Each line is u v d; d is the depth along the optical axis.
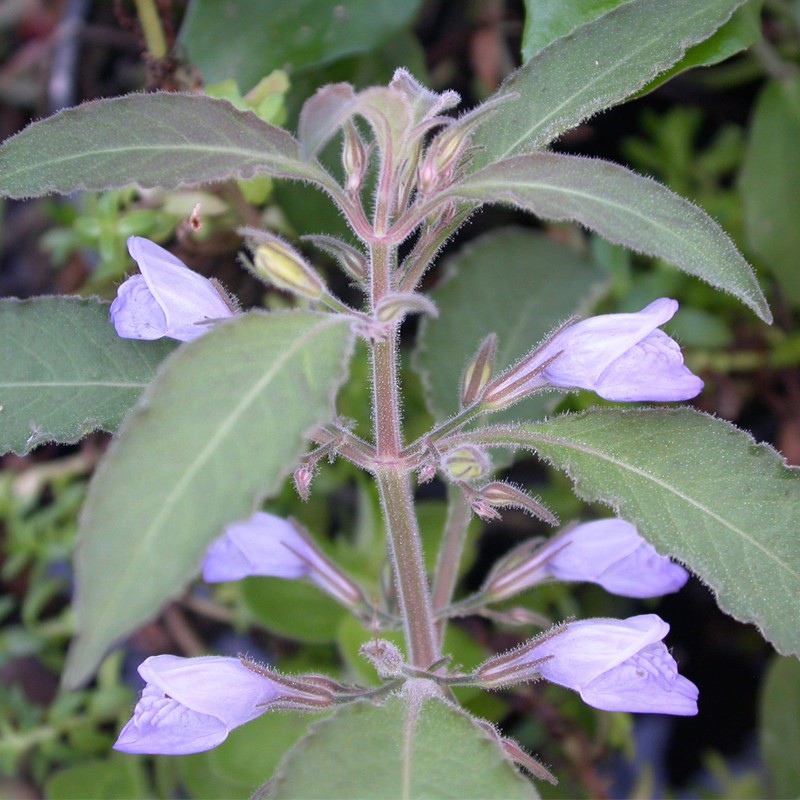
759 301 0.12
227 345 0.09
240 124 0.13
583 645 0.13
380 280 0.13
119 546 0.08
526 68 0.14
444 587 0.17
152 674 0.12
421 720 0.11
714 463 0.13
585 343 0.13
